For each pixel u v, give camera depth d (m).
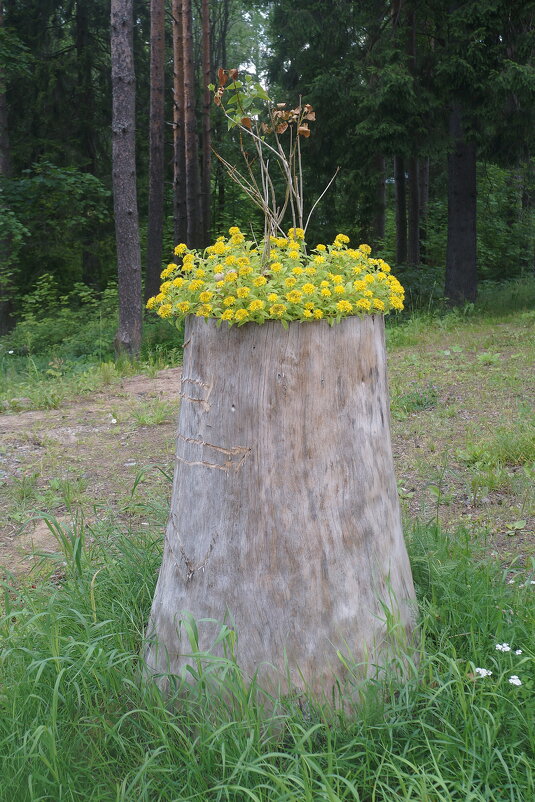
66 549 3.56
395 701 2.52
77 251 21.16
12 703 2.47
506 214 24.06
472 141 12.34
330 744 2.23
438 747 2.34
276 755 2.16
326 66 14.19
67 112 20.88
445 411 6.82
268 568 2.49
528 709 2.39
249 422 2.48
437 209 23.25
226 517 2.52
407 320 12.40
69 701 2.54
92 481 5.71
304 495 2.49
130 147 11.41
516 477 5.04
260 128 2.98
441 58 12.26
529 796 2.15
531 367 8.26
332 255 2.81
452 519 4.60
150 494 5.29
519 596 3.19
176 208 18.41
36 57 20.36
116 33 11.09
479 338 10.41
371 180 15.52
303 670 2.48
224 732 2.30
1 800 2.20
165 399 8.38
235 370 2.49
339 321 2.51
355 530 2.58
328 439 2.52
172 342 12.15
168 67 24.00
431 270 17.03
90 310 16.53
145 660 2.76
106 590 3.31
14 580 3.94
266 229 2.84
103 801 2.20
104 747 2.37
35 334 14.45
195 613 2.58
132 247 11.65
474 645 2.73
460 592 3.17
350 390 2.57
